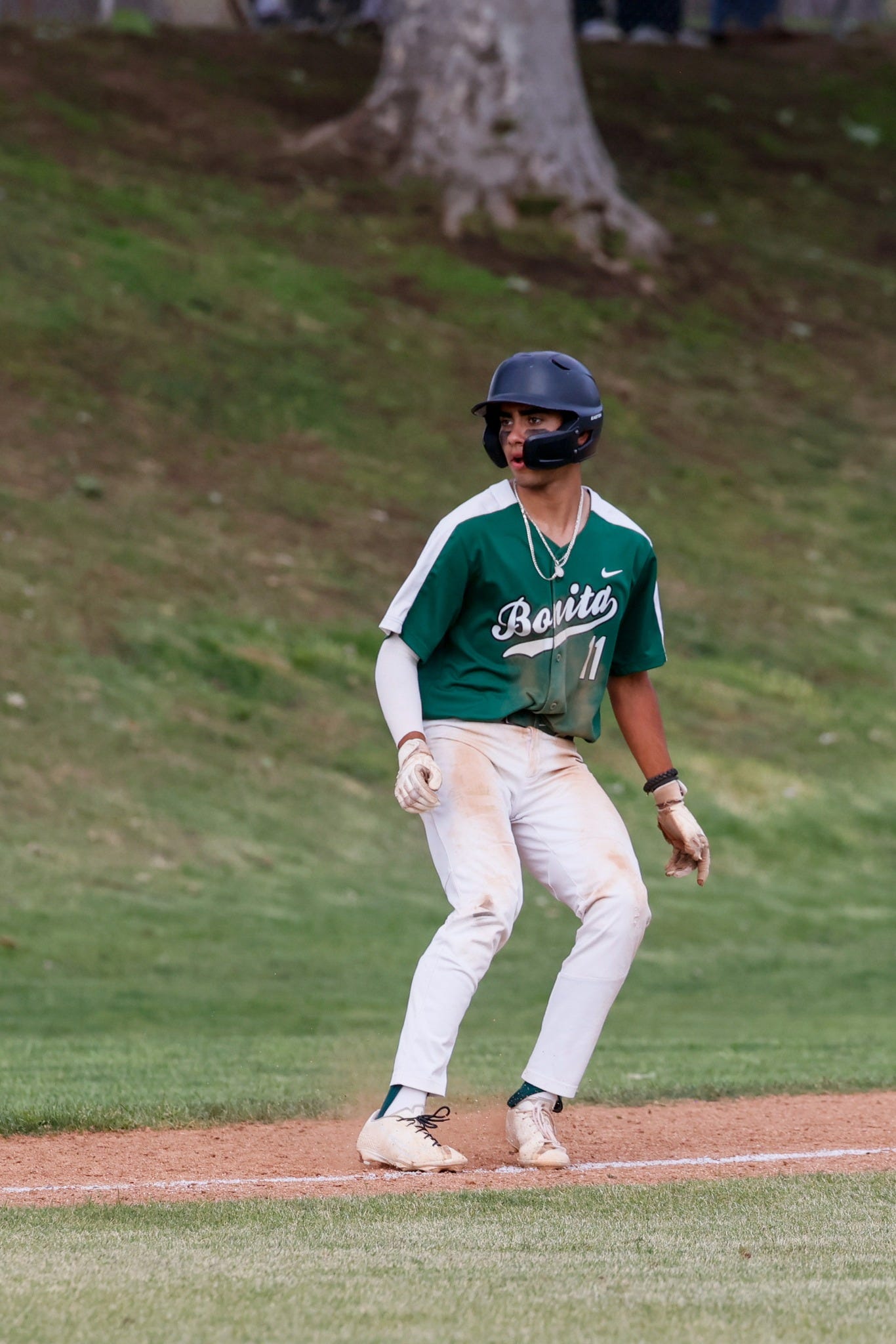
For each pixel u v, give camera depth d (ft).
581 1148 61.16
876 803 196.75
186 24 366.22
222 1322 35.91
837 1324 35.76
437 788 54.39
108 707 180.75
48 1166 57.93
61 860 155.43
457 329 276.00
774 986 140.15
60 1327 35.42
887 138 373.20
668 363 285.64
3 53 321.32
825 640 229.86
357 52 357.00
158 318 254.68
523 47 308.40
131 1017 116.06
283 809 173.58
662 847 179.83
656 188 333.21
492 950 55.42
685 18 440.86
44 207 270.46
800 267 323.57
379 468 241.35
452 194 304.50
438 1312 36.68
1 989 123.34
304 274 277.44
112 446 226.58
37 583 195.52
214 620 200.23
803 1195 50.34
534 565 55.47
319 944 144.77
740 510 255.91
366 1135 56.44
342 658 201.16
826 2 481.46
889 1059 92.53
